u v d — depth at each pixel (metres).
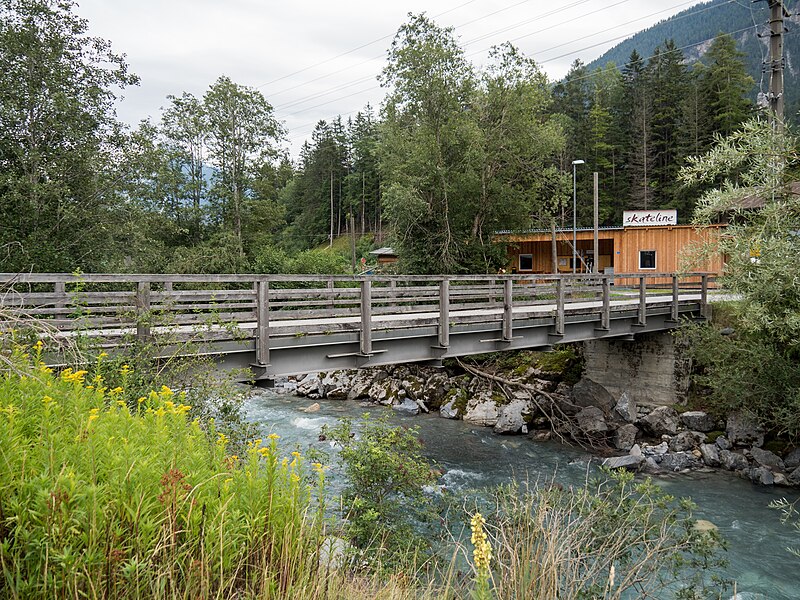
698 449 14.23
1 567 2.30
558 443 15.29
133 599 2.43
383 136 27.36
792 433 12.77
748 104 46.72
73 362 5.54
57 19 18.80
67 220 17.91
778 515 10.59
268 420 16.33
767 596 7.55
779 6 14.86
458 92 25.66
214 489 3.01
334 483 9.40
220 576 2.66
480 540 2.51
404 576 4.36
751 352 12.43
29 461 2.64
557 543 4.40
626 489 7.21
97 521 2.44
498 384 18.55
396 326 10.45
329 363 9.73
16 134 17.78
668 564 5.69
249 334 8.52
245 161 30.95
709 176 9.84
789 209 9.05
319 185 69.19
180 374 7.32
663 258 28.39
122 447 2.83
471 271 26.36
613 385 18.27
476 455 14.15
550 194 29.78
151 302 7.69
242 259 27.88
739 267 9.45
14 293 6.66
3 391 3.31
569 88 57.59
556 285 13.76
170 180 25.58
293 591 3.02
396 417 17.88
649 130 50.00
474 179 25.30
